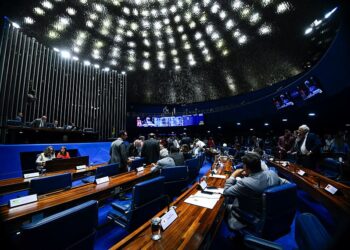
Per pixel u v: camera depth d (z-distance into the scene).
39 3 8.66
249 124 13.91
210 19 11.32
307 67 10.30
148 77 16.98
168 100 20.30
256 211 1.53
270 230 1.40
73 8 9.68
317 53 9.23
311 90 6.83
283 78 12.12
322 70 6.03
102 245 2.07
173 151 3.71
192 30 12.35
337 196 1.84
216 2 10.23
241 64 13.33
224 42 12.36
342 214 1.52
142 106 21.00
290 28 9.17
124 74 13.41
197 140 8.27
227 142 16.75
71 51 11.46
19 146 4.56
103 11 10.54
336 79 5.49
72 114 10.86
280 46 10.45
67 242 1.09
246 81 14.49
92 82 11.95
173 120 18.39
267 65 12.12
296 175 2.88
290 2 8.16
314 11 7.64
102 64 13.59
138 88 18.31
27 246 0.91
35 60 9.38
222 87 16.53
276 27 9.61
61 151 5.13
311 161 3.51
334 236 0.50
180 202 1.69
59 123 10.27
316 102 6.94
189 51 14.08
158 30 12.41
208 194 1.90
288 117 10.02
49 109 9.88
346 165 3.09
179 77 17.19
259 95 14.58
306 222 0.94
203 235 1.15
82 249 1.18
